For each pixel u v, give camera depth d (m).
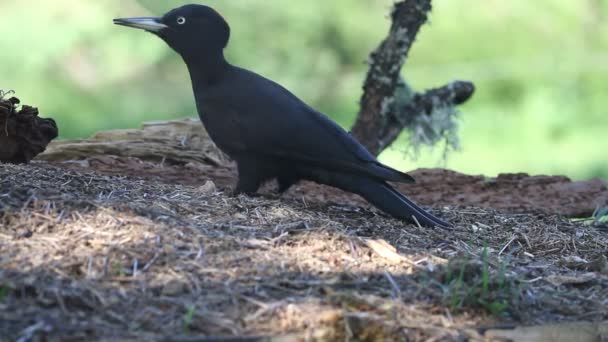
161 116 24.81
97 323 6.95
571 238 10.10
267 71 25.72
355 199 11.74
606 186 12.48
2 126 10.43
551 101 25.41
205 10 10.55
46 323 6.86
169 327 7.00
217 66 10.55
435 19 27.25
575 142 24.58
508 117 25.52
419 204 11.66
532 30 27.00
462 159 24.12
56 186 9.27
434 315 7.53
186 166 12.22
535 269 8.89
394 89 13.73
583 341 7.61
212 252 8.13
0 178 9.25
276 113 10.12
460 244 9.38
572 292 8.37
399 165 23.50
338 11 25.98
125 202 8.98
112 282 7.48
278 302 7.37
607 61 26.22
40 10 24.09
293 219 9.29
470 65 26.72
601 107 25.41
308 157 10.02
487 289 7.88
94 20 24.34
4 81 23.78
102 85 24.75
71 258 7.74
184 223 8.66
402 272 8.14
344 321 7.09
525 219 10.86
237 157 10.45
